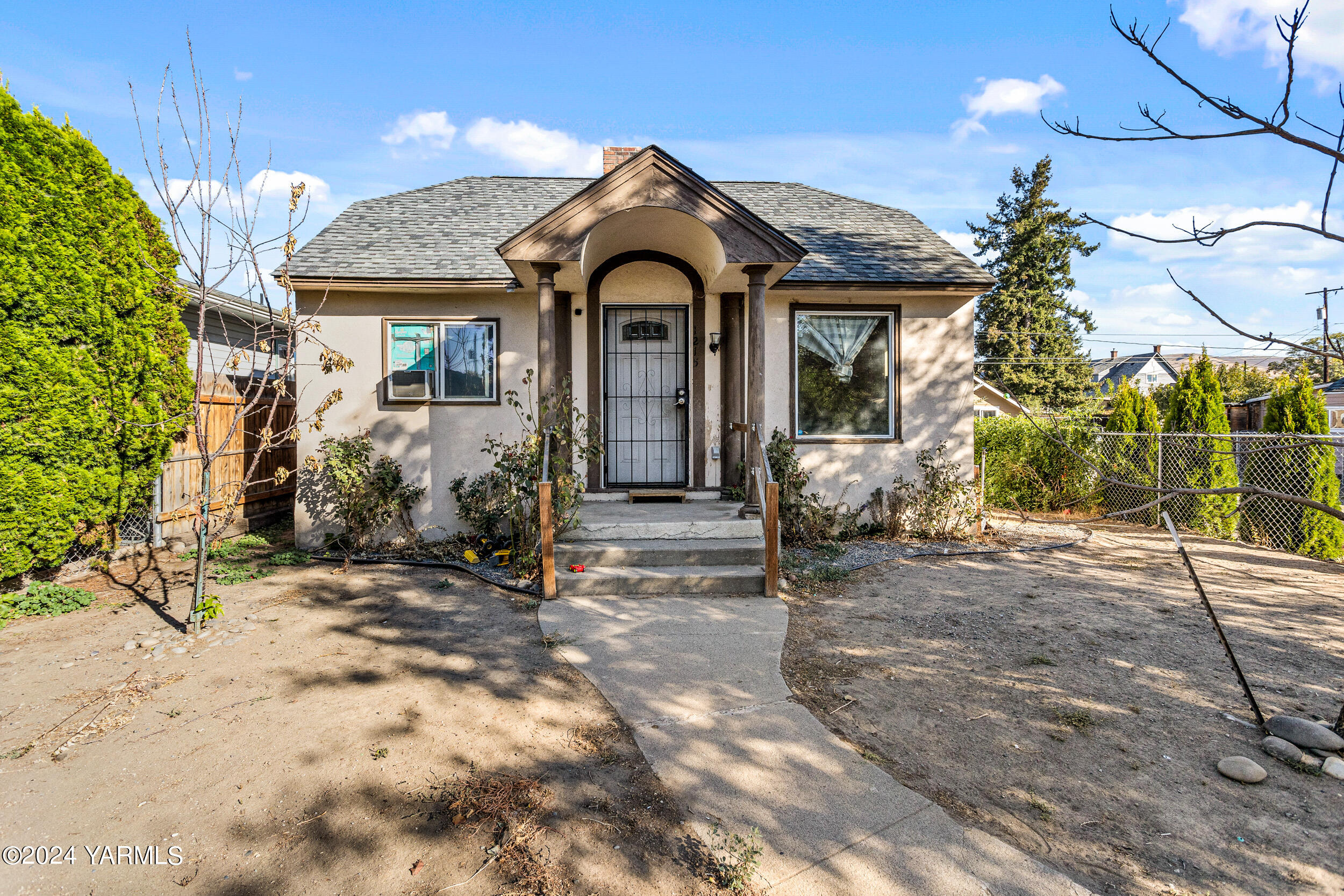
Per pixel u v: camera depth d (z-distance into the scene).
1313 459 8.39
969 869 2.72
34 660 4.95
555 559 6.79
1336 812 3.10
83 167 6.89
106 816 3.10
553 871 2.73
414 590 6.69
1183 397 10.60
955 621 5.74
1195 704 4.19
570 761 3.55
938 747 3.70
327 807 3.16
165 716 4.05
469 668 4.76
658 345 9.08
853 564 7.62
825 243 9.83
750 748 3.68
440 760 3.55
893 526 9.05
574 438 7.60
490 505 8.55
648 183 6.89
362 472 8.31
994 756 3.61
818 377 9.22
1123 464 10.99
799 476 8.52
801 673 4.70
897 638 5.36
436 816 3.09
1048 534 9.73
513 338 8.70
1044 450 11.99
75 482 6.71
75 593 6.32
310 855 2.84
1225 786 3.31
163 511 8.41
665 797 3.24
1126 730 3.88
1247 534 9.38
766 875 2.69
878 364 9.30
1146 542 9.29
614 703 4.22
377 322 8.58
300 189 5.89
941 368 9.29
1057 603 6.26
